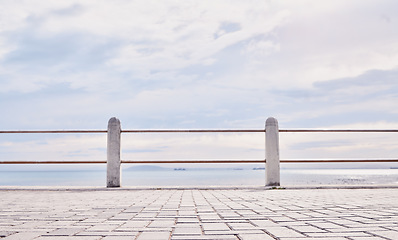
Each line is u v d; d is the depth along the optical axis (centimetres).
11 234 198
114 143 579
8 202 374
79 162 580
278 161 582
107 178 573
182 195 452
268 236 189
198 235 193
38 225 230
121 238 186
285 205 334
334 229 208
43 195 462
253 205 336
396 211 289
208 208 313
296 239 179
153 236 191
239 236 189
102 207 325
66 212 293
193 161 580
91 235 195
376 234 192
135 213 284
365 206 324
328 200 381
